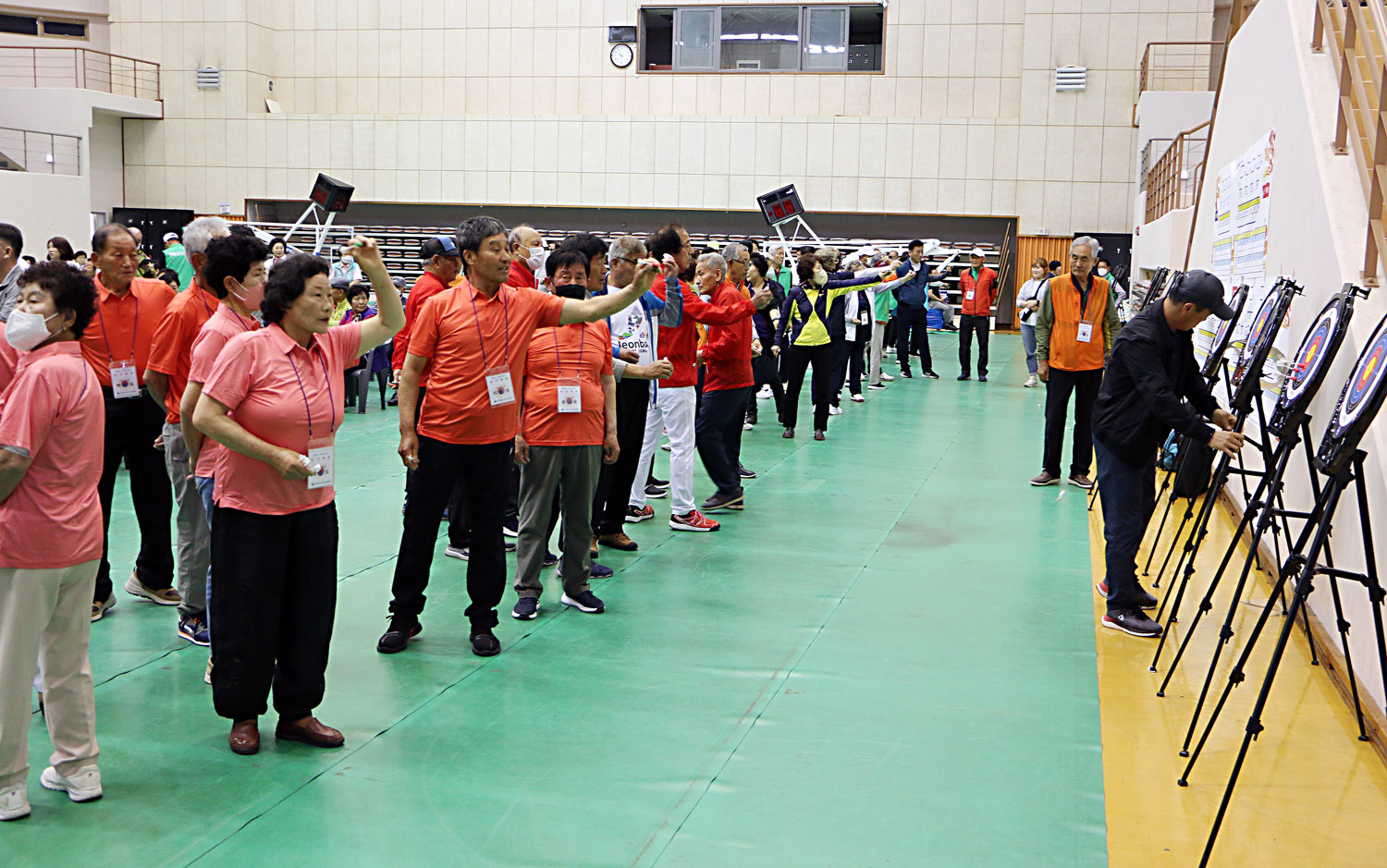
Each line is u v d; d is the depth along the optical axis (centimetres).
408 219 2672
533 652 477
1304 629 500
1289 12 654
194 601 478
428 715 408
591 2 2555
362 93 2661
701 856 310
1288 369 506
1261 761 377
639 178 2542
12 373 369
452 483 466
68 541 324
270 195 2644
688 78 2536
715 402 732
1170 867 309
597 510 620
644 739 389
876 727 404
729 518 742
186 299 454
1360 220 522
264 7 2648
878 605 554
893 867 306
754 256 1110
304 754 373
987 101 2453
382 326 390
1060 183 2406
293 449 362
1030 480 888
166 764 364
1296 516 392
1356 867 310
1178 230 1242
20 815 327
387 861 305
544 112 2597
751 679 449
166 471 527
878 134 2459
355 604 541
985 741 392
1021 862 310
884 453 1005
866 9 2481
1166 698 433
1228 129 887
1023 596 571
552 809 337
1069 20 2366
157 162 2662
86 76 2588
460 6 2602
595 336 520
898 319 1667
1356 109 541
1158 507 781
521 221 2638
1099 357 841
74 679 336
